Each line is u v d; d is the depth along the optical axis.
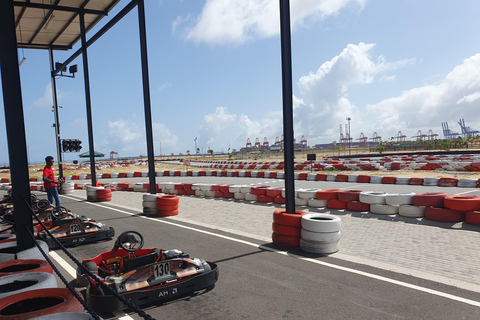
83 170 42.84
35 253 5.28
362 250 5.88
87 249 6.70
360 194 9.32
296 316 3.55
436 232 6.84
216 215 9.85
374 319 3.42
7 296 2.96
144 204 10.42
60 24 16.28
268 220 8.81
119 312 3.87
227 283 4.55
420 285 4.24
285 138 6.38
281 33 6.35
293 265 5.17
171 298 4.15
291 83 6.38
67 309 2.78
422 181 14.62
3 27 5.40
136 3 10.86
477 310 3.54
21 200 5.45
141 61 10.72
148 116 10.72
